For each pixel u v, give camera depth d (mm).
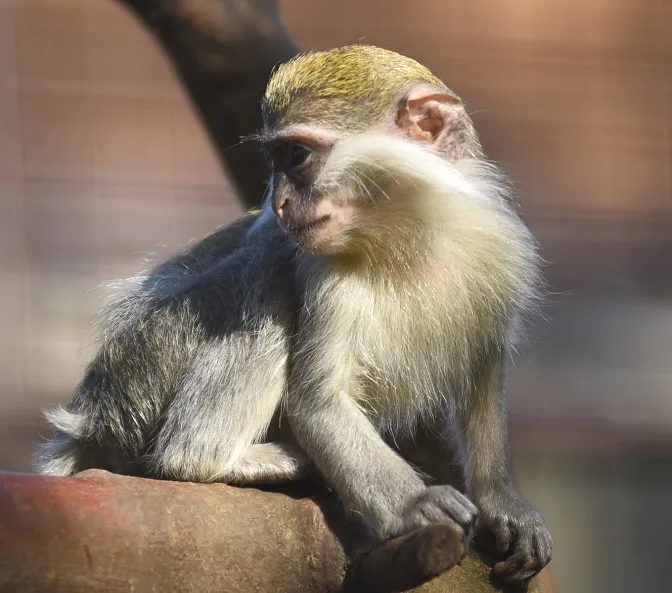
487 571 10125
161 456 10992
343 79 10477
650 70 32594
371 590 9133
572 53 32031
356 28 31391
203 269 12023
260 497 9398
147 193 30734
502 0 31891
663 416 26906
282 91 10484
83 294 28891
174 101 31219
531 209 31438
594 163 31906
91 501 8695
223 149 15422
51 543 8438
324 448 10102
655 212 31641
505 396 11266
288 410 10570
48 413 11914
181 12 14703
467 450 11148
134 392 11484
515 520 10234
